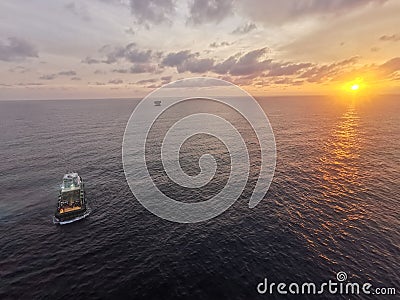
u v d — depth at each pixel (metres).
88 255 29.42
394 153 65.06
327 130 100.06
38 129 107.12
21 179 51.66
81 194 42.59
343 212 36.59
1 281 25.31
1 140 84.38
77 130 104.69
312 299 22.75
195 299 23.25
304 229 33.09
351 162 58.66
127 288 24.53
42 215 38.34
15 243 31.67
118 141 82.88
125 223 36.09
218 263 27.83
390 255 27.50
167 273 26.47
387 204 38.31
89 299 23.28
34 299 23.22
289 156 63.81
